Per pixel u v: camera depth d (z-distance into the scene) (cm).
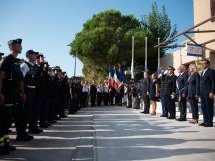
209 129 877
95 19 4012
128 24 4094
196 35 1697
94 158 512
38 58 840
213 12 1519
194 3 1722
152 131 838
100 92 2527
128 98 2147
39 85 809
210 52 1580
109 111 1702
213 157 516
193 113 1039
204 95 948
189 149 582
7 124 559
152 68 4088
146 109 1506
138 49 3744
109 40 3634
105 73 3841
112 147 607
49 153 560
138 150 576
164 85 1259
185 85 1096
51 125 989
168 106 1220
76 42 3806
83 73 4353
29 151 577
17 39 595
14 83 577
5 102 559
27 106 739
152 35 3906
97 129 880
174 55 3203
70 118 1242
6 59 572
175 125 980
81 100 2092
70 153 561
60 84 1205
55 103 1112
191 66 1102
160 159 503
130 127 930
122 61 3753
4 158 519
